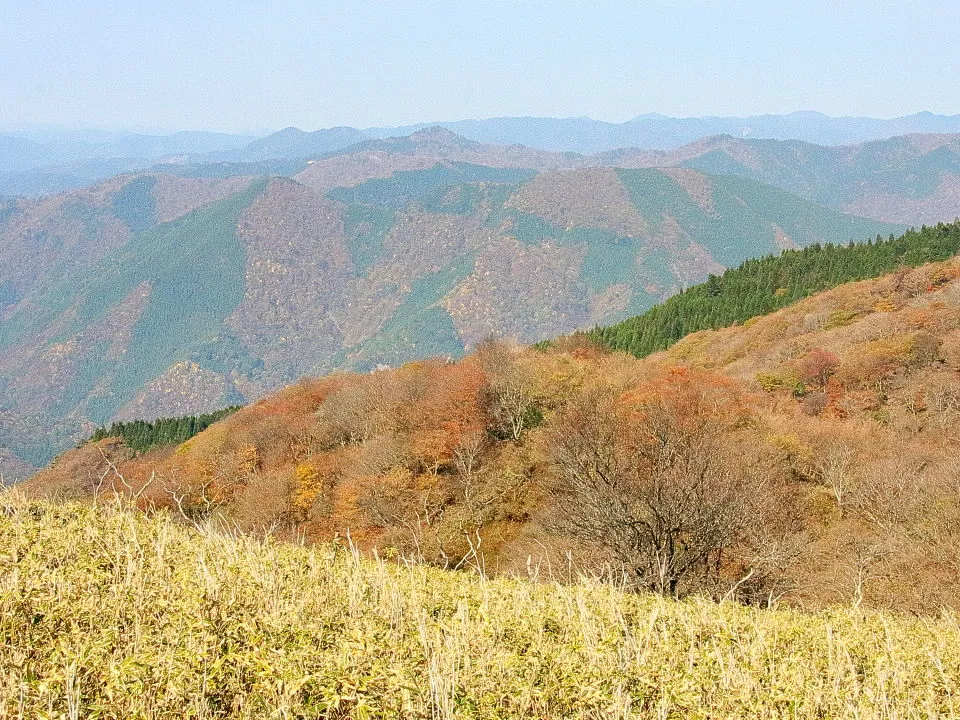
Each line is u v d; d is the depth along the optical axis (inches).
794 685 260.7
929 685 287.4
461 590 395.5
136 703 197.6
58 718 181.8
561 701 234.1
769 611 454.0
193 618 245.1
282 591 319.9
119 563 335.3
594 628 309.4
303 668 213.8
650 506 796.6
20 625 241.6
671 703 234.5
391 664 231.6
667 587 733.9
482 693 231.0
